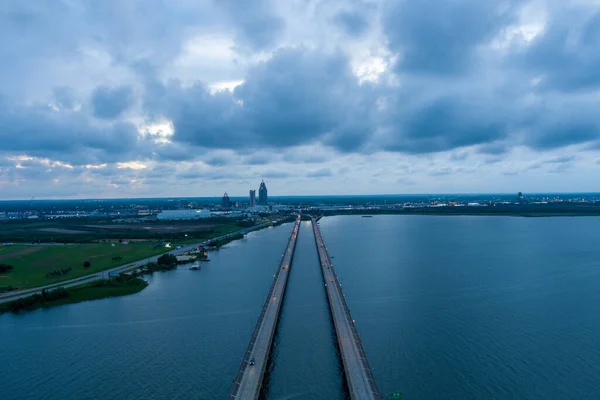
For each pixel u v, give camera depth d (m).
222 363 115.88
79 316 154.62
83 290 186.12
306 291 188.38
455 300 167.12
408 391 100.00
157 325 144.75
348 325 130.50
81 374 110.25
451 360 114.81
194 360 117.69
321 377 108.56
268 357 114.19
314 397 99.75
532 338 128.62
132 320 149.88
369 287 189.00
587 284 190.62
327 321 147.62
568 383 102.88
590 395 97.88
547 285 189.12
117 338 133.38
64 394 101.19
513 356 116.88
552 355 117.38
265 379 105.31
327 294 176.12
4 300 170.25
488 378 105.44
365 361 105.38
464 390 100.19
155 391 102.06
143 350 124.31
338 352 122.38
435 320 144.50
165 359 118.44
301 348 125.25
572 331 133.88
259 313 156.75
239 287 195.62
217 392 101.62
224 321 148.25
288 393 101.62
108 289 187.75
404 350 121.06
